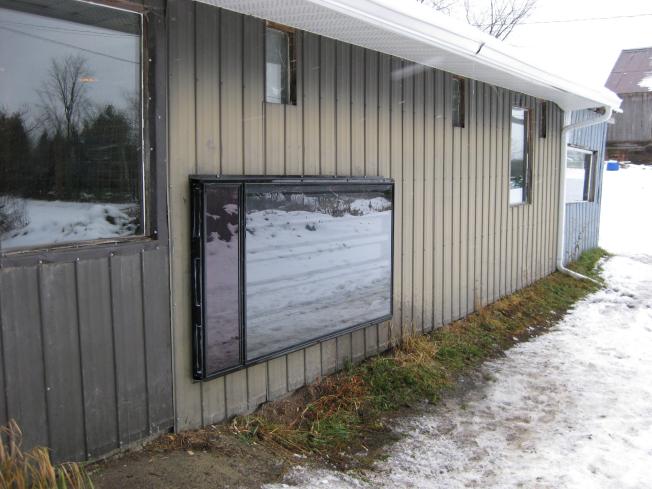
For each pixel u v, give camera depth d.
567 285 8.90
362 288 4.78
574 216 10.63
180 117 3.40
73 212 2.98
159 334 3.37
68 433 2.96
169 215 3.37
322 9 3.61
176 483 3.04
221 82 3.64
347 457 3.75
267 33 4.05
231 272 3.67
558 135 9.16
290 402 4.23
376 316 4.96
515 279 7.99
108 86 3.09
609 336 6.64
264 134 3.96
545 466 3.70
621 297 8.55
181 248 3.46
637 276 10.00
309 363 4.46
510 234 7.73
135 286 3.22
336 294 4.52
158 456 3.28
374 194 4.84
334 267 4.48
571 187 10.81
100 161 3.07
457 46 4.70
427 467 3.69
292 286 4.12
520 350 6.11
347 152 4.70
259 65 3.89
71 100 2.94
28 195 2.81
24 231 2.80
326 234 4.38
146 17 3.20
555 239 9.41
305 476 3.35
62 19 2.88
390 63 5.12
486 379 5.24
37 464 2.81
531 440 4.09
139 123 3.23
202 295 3.50
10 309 2.71
